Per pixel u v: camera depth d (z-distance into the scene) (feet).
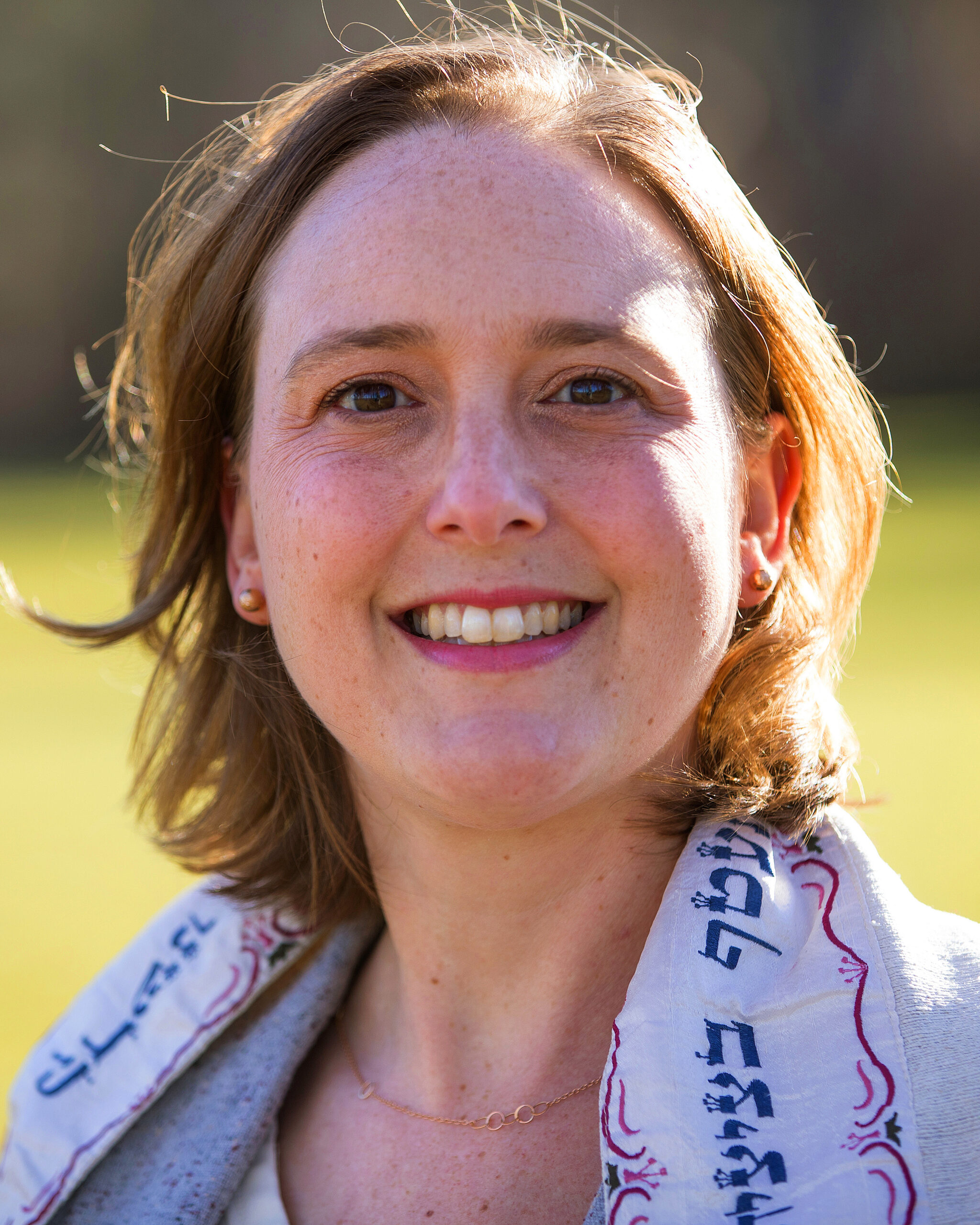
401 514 5.04
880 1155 4.47
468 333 4.96
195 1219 5.87
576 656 5.04
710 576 5.15
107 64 75.25
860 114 71.67
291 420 5.37
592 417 5.05
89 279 75.15
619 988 5.65
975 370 70.28
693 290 5.37
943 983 4.81
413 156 5.24
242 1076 6.21
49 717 26.11
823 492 6.22
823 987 4.91
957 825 15.21
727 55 71.97
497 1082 5.71
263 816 6.79
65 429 74.59
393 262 5.06
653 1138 4.72
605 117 5.35
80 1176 6.09
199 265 6.28
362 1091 6.07
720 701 5.83
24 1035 11.94
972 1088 4.55
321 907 6.47
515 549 4.93
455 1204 5.47
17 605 7.19
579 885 5.56
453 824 5.40
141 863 17.65
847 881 5.25
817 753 5.75
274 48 75.56
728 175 5.95
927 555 35.83
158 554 6.89
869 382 70.18
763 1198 4.49
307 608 5.26
